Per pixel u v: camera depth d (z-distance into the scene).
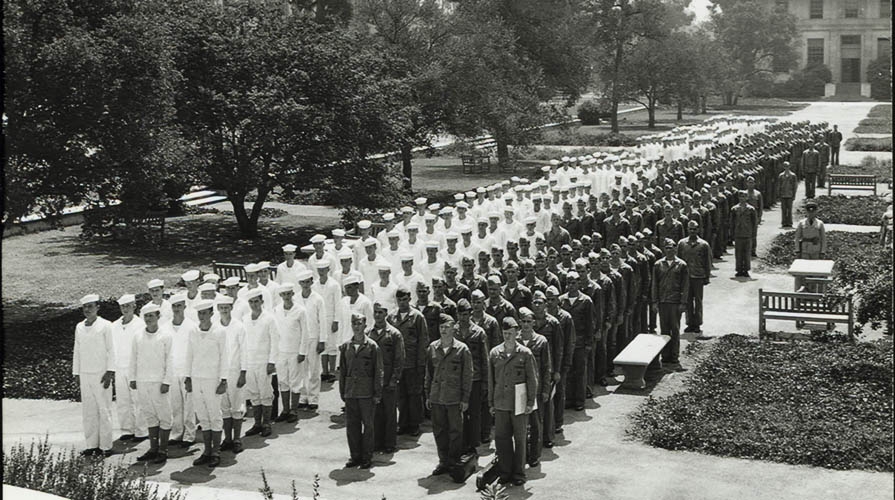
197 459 14.73
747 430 14.97
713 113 106.06
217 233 36.78
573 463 14.15
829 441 14.20
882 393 16.52
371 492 13.30
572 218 26.12
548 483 13.35
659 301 19.39
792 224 34.53
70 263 31.25
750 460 13.98
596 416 16.41
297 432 16.19
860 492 12.62
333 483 13.72
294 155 34.31
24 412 17.44
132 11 25.94
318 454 15.04
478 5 57.00
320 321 17.30
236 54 33.19
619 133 83.75
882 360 18.38
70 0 25.11
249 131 32.88
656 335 19.19
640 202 27.11
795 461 13.82
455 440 13.85
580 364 16.66
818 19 129.88
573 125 86.75
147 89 24.94
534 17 61.34
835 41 129.75
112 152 25.00
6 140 23.25
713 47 109.50
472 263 18.12
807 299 20.50
